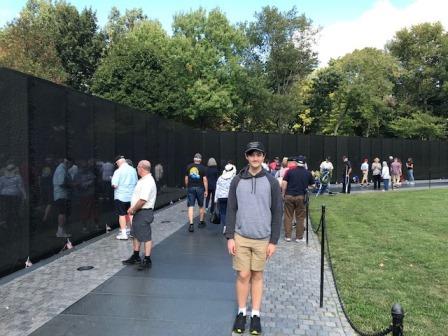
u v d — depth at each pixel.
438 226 13.17
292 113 49.62
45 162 8.83
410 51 58.22
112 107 12.37
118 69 31.86
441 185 31.59
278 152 31.16
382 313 6.13
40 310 5.94
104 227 11.79
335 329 5.52
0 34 41.53
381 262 8.93
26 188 8.16
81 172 10.45
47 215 8.91
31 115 8.34
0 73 7.38
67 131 9.77
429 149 38.34
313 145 32.38
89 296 6.52
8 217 7.61
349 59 51.44
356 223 13.79
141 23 52.25
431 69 55.47
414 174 37.44
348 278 7.82
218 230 12.20
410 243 10.66
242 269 5.43
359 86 49.75
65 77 39.56
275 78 52.75
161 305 6.18
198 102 43.88
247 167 5.67
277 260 9.17
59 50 46.47
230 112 46.19
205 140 29.20
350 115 53.91
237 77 47.06
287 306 6.34
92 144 11.05
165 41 45.81
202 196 12.37
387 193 24.02
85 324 5.48
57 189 9.31
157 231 12.04
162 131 17.48
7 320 5.59
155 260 8.77
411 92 58.16
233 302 6.35
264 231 5.43
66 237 9.72
